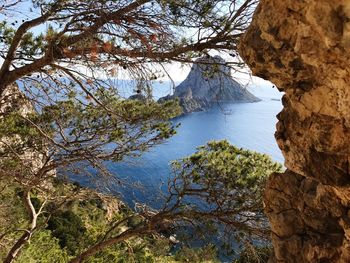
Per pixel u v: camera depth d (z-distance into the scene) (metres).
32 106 6.78
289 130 3.12
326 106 2.69
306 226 3.40
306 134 2.92
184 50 5.29
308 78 2.72
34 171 7.29
